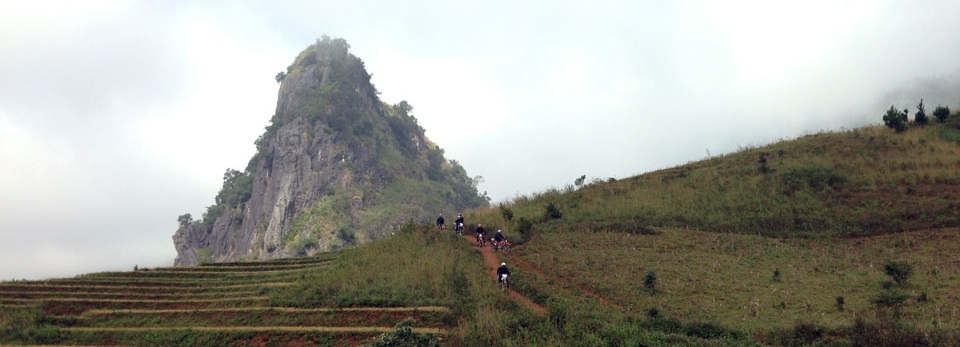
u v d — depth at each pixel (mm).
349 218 159125
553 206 44469
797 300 25844
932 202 36562
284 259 42531
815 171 43531
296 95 198750
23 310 30875
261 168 184000
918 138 48094
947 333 19594
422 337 22000
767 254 32906
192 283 36344
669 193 46250
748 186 44125
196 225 189875
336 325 26938
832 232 35656
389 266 33500
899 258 30203
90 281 36625
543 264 32781
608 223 40750
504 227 41594
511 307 25812
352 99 193000
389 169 183375
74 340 27516
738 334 21922
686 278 29609
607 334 21734
